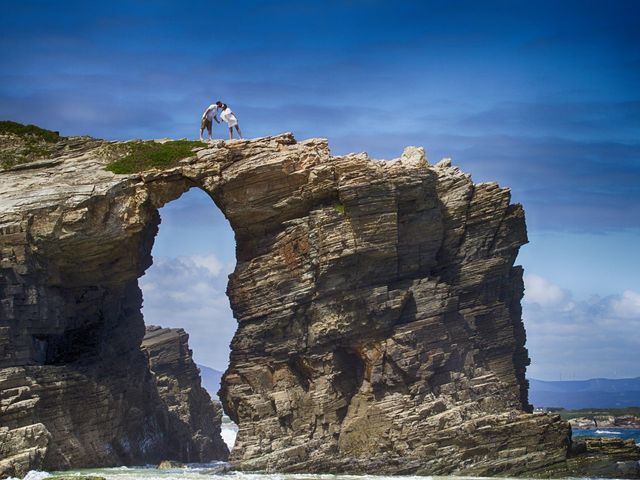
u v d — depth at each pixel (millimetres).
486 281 84000
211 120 83750
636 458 75562
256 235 80562
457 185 84000
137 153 80625
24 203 75500
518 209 85438
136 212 78438
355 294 78312
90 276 80500
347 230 77500
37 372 74125
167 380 109250
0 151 82125
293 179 78375
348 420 78562
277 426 78250
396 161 82875
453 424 76250
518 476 73312
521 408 84438
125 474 71438
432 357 79188
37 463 69438
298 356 79188
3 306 72188
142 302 95188
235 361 81250
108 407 81562
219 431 118688
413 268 81312
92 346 84062
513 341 85062
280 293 79000
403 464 75062
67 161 81062
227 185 78500
